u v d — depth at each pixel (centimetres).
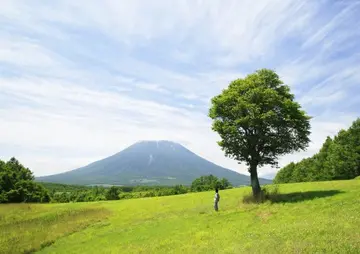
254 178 3775
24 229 3834
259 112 3516
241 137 3612
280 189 4250
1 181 8662
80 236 3441
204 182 12862
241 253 1812
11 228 3906
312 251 1577
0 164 9412
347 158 7550
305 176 10462
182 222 3303
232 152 3806
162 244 2572
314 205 2908
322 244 1652
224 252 1958
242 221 2898
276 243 1847
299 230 2059
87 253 2739
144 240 2862
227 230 2684
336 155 7862
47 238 3400
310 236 1872
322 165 9200
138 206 5031
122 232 3319
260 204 3412
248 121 3531
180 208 4259
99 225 3866
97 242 3077
